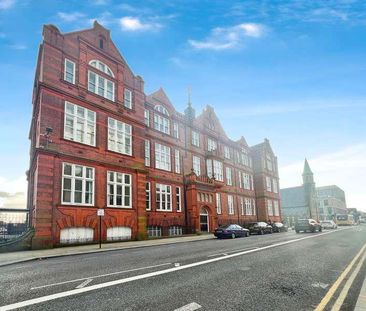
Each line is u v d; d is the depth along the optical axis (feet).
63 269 29.86
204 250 45.01
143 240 73.87
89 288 21.30
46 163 58.39
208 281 23.30
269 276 25.25
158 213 90.22
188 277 24.70
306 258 35.96
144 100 92.27
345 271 28.02
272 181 174.40
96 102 73.36
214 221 107.96
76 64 70.79
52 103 62.95
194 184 102.12
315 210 263.08
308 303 17.97
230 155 143.02
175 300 18.39
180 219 98.17
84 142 68.44
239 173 147.84
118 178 73.82
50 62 64.69
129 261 34.14
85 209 63.57
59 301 18.37
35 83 79.87
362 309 16.38
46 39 65.21
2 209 65.87
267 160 172.86
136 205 76.69
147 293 19.93
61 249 52.75
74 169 63.93
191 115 119.34
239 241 64.28
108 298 18.86
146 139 93.09
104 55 79.15
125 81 84.38
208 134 127.65
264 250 44.11
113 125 77.00
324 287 21.80
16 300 18.78
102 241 65.62
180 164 106.11
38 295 19.83
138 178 78.84
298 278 24.62
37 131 66.28
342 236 78.07
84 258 39.42
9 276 27.07
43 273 27.96
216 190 123.75
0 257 41.42
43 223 55.36
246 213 146.10
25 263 37.04
